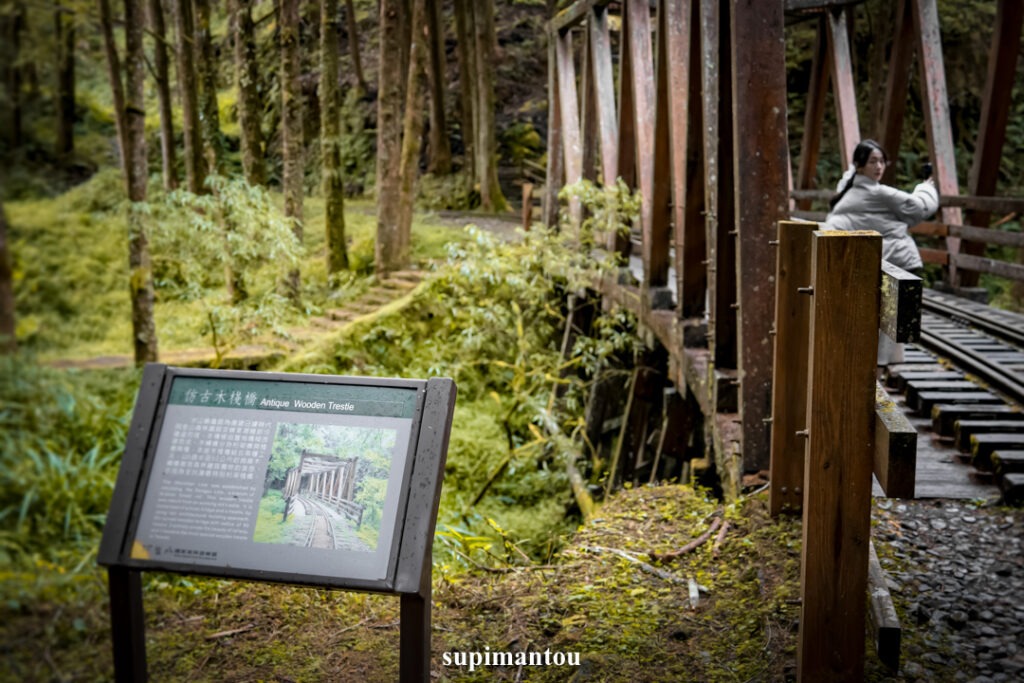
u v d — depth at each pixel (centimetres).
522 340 920
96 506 314
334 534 238
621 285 862
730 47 504
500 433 1002
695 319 632
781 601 337
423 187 2180
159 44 1459
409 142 1424
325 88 1434
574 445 862
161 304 1131
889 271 257
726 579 367
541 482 866
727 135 512
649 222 754
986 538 389
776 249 464
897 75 1074
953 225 974
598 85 938
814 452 268
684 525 432
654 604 351
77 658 247
